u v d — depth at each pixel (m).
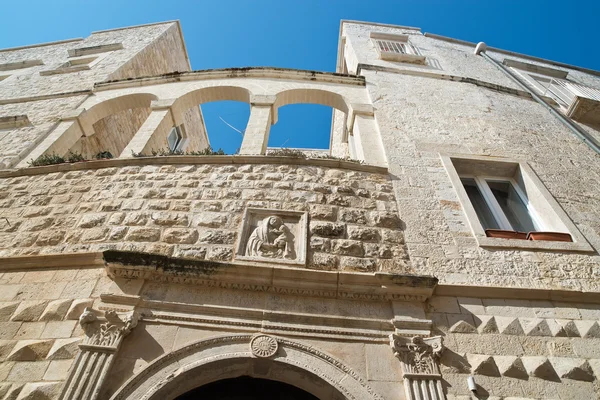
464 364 4.11
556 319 4.64
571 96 12.30
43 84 11.62
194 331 4.14
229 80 10.13
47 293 4.61
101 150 10.59
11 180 6.73
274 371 3.99
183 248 5.08
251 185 6.19
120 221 5.55
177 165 6.72
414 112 8.95
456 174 6.93
